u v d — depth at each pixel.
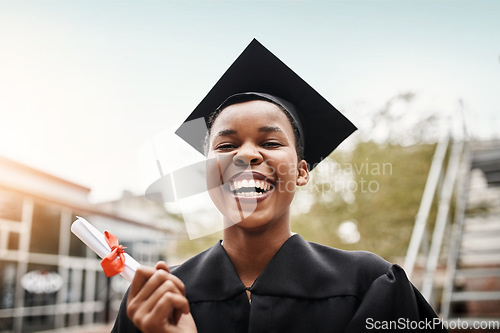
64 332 10.43
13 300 9.36
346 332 1.23
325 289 1.29
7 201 8.55
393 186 6.14
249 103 1.31
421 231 4.46
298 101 1.60
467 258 6.25
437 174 5.14
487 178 6.33
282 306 1.25
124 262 1.21
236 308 1.27
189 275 1.38
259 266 1.33
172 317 1.10
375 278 1.34
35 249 9.87
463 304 6.03
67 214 10.74
